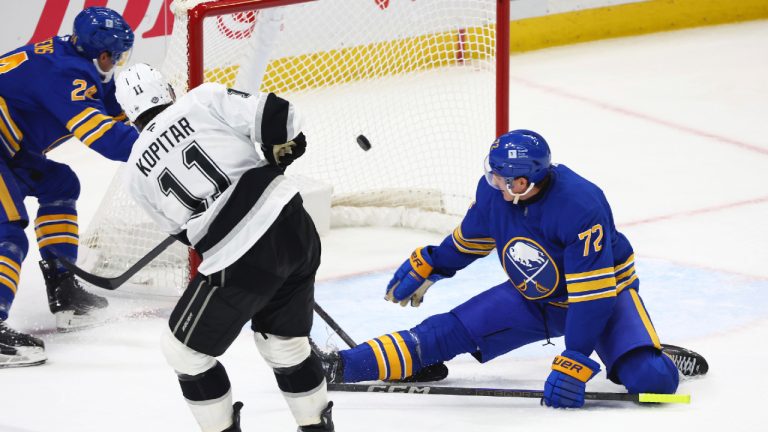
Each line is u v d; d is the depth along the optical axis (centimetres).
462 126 2333
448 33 2692
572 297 1259
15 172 1594
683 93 3102
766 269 1838
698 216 2144
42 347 1502
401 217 2145
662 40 3672
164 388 1404
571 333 1271
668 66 3372
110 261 1841
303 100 2558
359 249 2020
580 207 1245
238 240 1069
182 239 1141
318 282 1853
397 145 2311
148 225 1830
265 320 1119
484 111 2295
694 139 2703
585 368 1264
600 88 3180
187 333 1082
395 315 1694
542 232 1279
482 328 1373
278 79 2706
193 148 1077
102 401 1358
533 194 1260
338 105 2508
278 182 1088
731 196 2267
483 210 1334
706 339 1539
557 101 3073
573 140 2733
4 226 1524
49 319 1698
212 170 1077
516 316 1374
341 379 1349
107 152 1500
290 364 1130
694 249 1948
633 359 1292
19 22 2788
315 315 1695
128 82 1147
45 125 1568
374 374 1359
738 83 3164
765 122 2820
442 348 1375
